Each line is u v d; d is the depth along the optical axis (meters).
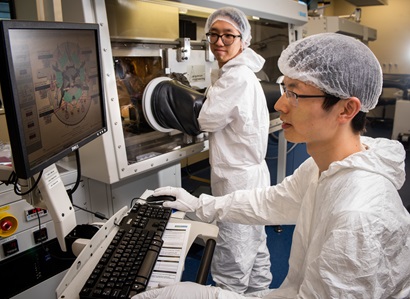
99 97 1.02
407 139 4.33
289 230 2.68
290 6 2.20
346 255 0.59
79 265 0.82
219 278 1.71
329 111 0.72
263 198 1.05
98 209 1.38
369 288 0.59
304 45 0.75
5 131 1.33
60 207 0.86
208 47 1.89
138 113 1.57
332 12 6.00
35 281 1.22
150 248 0.89
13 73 0.60
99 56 0.99
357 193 0.65
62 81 0.81
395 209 0.65
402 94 5.12
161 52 1.63
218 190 1.66
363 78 0.70
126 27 1.46
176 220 1.07
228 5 1.62
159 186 1.66
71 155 1.35
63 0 1.16
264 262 1.87
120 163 1.28
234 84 1.46
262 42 2.44
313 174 0.91
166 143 1.66
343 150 0.76
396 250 0.65
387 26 5.68
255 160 1.65
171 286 0.76
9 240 1.09
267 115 1.67
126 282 0.78
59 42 0.78
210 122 1.47
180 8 1.70
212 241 1.00
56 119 0.79
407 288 0.72
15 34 0.63
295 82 0.73
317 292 0.61
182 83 1.65
